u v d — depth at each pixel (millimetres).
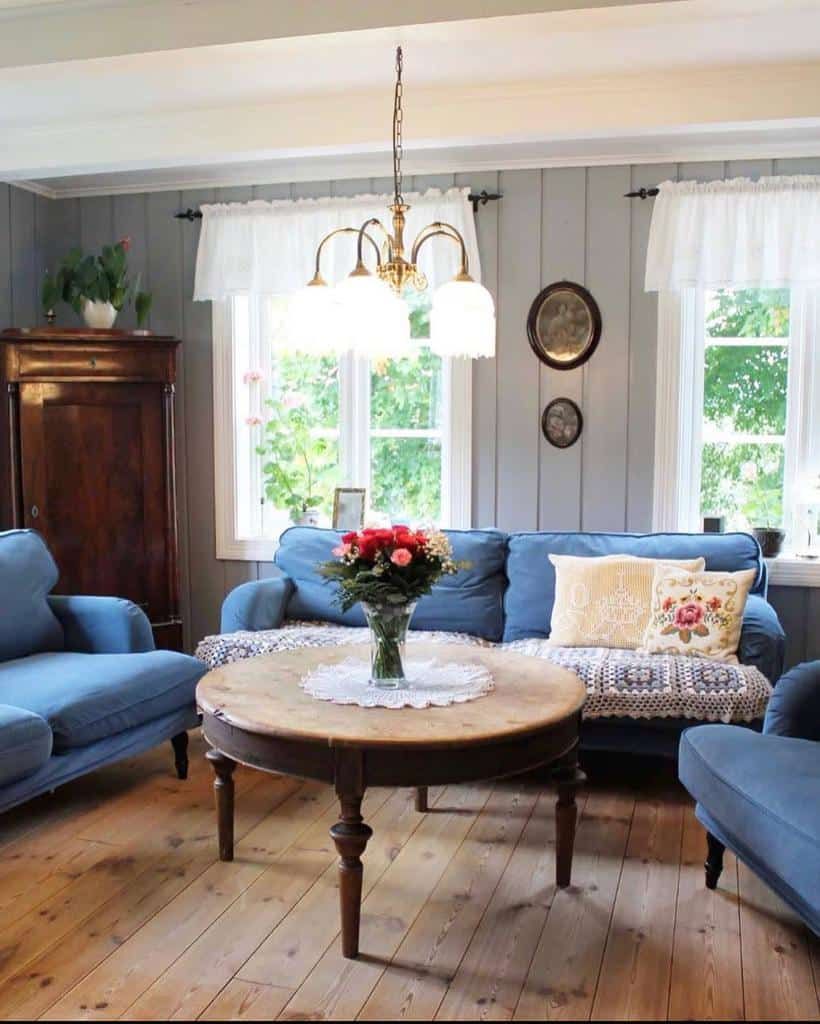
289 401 4902
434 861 2928
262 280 4750
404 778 2334
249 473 5043
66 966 2340
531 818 3271
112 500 4562
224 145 3924
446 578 4102
